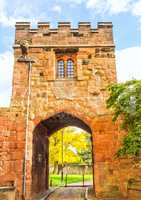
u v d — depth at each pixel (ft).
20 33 73.10
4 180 62.75
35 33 72.95
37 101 68.64
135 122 54.85
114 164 63.93
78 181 133.28
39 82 69.82
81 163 183.42
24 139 65.36
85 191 81.46
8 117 66.85
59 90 69.41
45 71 70.54
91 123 67.05
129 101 56.49
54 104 68.54
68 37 72.69
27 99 68.08
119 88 57.00
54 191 83.92
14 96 68.49
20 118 67.00
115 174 63.36
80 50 71.77
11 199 53.83
